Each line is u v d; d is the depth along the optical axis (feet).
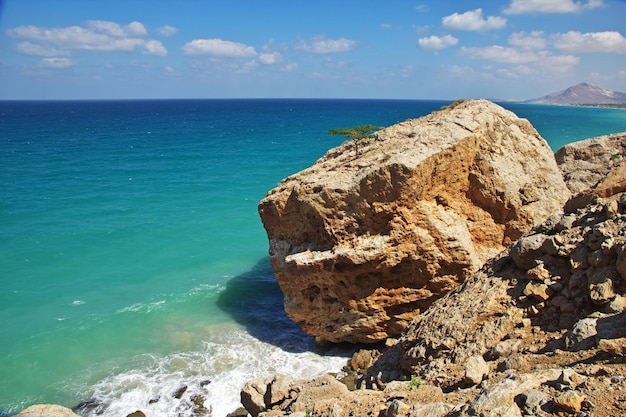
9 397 71.67
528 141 88.84
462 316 49.24
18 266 116.26
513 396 31.71
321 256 76.07
